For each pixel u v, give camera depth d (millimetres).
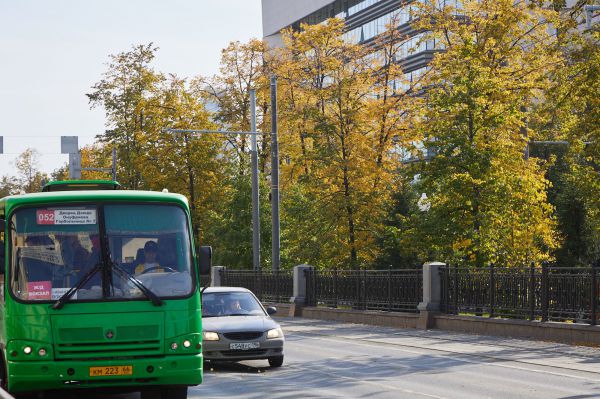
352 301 39062
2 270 14148
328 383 18062
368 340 28984
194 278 14289
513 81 42906
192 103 64812
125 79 71938
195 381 14062
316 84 54750
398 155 52469
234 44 65125
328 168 49875
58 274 13922
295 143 57312
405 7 48188
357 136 50219
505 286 28984
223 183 60281
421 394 16156
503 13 43312
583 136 33938
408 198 57844
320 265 50719
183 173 64750
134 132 69062
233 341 20781
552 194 54938
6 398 11367
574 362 21234
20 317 13727
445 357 23078
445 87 42094
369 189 49750
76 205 14227
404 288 34781
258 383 18266
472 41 42250
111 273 14008
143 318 13922
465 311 31297
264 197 59562
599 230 40500
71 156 66375
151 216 14398
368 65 53188
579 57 32250
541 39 44781
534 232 41156
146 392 16781
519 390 16531
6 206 14234
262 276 47781
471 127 41219
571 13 32906
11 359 13711
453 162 40500
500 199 40031
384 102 51750
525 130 43250
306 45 55375
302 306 43312
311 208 50969
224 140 65562
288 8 109062
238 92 64812
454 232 40250
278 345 21109
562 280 26234
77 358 13727
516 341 26672
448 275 32312
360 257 50562
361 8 96688
